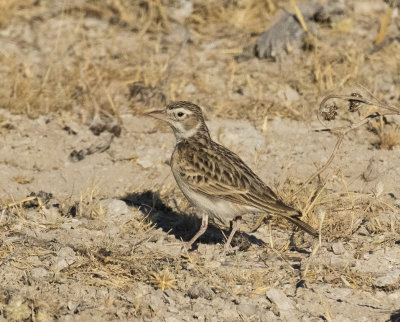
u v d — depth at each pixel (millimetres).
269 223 11516
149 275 9828
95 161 13758
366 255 10516
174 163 10984
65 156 13859
